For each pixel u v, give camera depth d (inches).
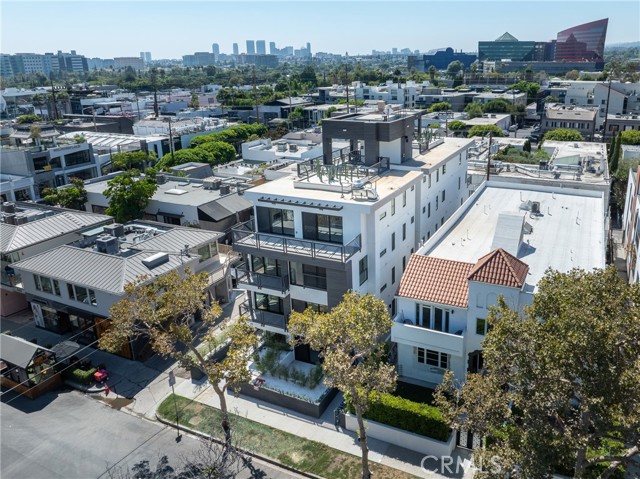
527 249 1318.9
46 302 1550.2
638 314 617.9
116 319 1058.1
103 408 1220.5
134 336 1384.1
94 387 1294.3
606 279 669.9
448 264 1180.5
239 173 2925.7
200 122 4726.9
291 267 1272.1
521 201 1728.6
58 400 1259.8
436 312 1154.0
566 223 1496.1
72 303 1491.1
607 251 1887.3
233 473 998.4
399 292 1170.0
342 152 1786.4
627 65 6948.8
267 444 1067.3
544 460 629.9
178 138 3991.1
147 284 1384.1
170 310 1066.1
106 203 2281.0
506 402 746.2
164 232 1699.1
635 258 1605.6
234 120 5669.3
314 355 1318.9
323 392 1194.6
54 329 1582.2
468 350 1123.3
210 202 2081.7
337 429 1104.8
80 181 2348.7
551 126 4532.5
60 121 4953.3
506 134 4323.3
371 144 1550.2
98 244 1541.6
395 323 1163.3
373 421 1061.8
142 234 1726.1
